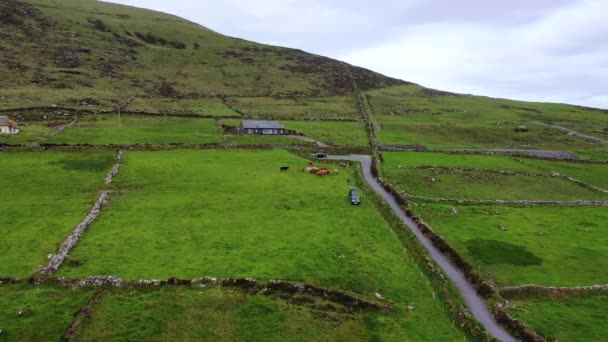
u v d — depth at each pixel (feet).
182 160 331.98
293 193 265.13
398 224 221.46
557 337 127.95
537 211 251.19
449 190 287.89
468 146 472.85
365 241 198.59
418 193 277.03
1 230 191.83
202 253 177.99
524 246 195.21
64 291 144.77
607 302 149.48
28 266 159.84
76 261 164.76
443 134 537.24
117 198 242.17
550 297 151.74
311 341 128.06
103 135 385.09
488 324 137.28
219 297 145.89
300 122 534.78
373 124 554.46
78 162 305.73
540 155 433.07
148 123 466.29
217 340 127.03
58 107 493.77
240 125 469.16
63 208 222.07
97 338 124.36
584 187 314.55
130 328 129.49
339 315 140.05
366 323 137.08
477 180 318.65
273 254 178.91
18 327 126.21
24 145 329.31
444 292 154.51
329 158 373.20
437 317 141.90
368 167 350.23
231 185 276.62
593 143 538.47
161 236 193.98
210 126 469.57
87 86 616.39
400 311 144.15
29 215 210.59
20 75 594.65
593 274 169.17
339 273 165.07
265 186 277.23
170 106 580.71
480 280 161.38
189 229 203.72
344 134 478.18
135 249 179.11
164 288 149.07
